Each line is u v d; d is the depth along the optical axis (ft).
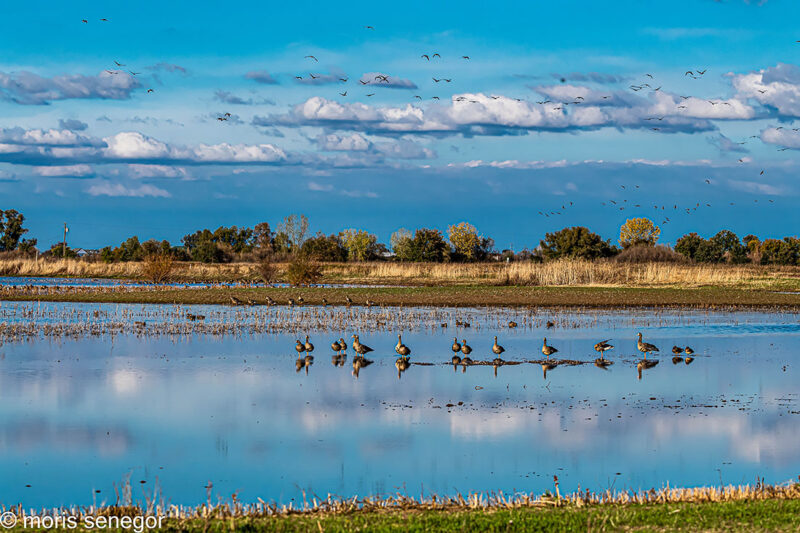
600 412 93.71
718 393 104.73
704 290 280.92
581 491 63.67
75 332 162.09
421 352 139.85
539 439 81.92
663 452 77.41
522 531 49.39
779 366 126.72
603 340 156.66
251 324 178.29
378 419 89.97
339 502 59.16
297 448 78.38
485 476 69.87
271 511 55.52
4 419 88.99
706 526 50.24
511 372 120.06
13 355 132.67
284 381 111.96
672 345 150.61
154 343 148.25
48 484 67.36
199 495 64.64
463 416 91.40
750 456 76.07
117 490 65.67
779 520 51.24
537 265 339.77
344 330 169.89
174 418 90.02
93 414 91.76
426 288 287.28
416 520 51.62
